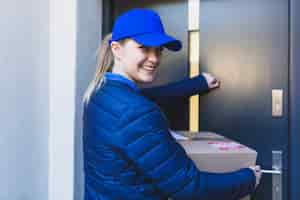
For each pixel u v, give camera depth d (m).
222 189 0.77
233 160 0.88
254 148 1.34
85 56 1.30
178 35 1.42
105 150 0.77
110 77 0.82
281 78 1.32
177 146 0.78
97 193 0.82
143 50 0.81
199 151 0.90
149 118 0.75
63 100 1.25
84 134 0.88
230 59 1.37
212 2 1.38
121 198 0.78
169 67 1.42
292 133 1.26
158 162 0.73
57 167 1.26
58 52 1.25
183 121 1.40
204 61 1.39
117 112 0.75
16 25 1.06
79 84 1.26
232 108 1.36
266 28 1.34
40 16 1.19
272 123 1.33
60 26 1.25
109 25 1.44
